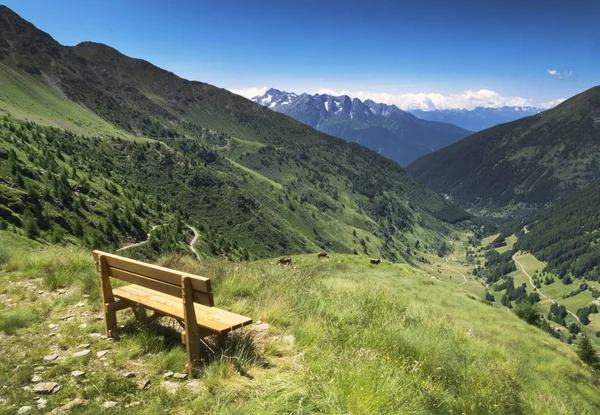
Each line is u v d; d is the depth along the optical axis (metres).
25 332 5.38
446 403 4.34
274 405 3.42
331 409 3.33
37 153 156.12
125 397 3.70
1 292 7.27
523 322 26.62
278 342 5.23
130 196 166.50
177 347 4.78
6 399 3.57
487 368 6.53
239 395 3.72
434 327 8.10
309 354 4.72
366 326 6.71
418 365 5.12
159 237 137.12
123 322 5.75
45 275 8.37
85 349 4.82
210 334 4.68
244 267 10.49
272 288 8.08
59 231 105.75
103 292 5.29
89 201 134.88
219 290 7.52
